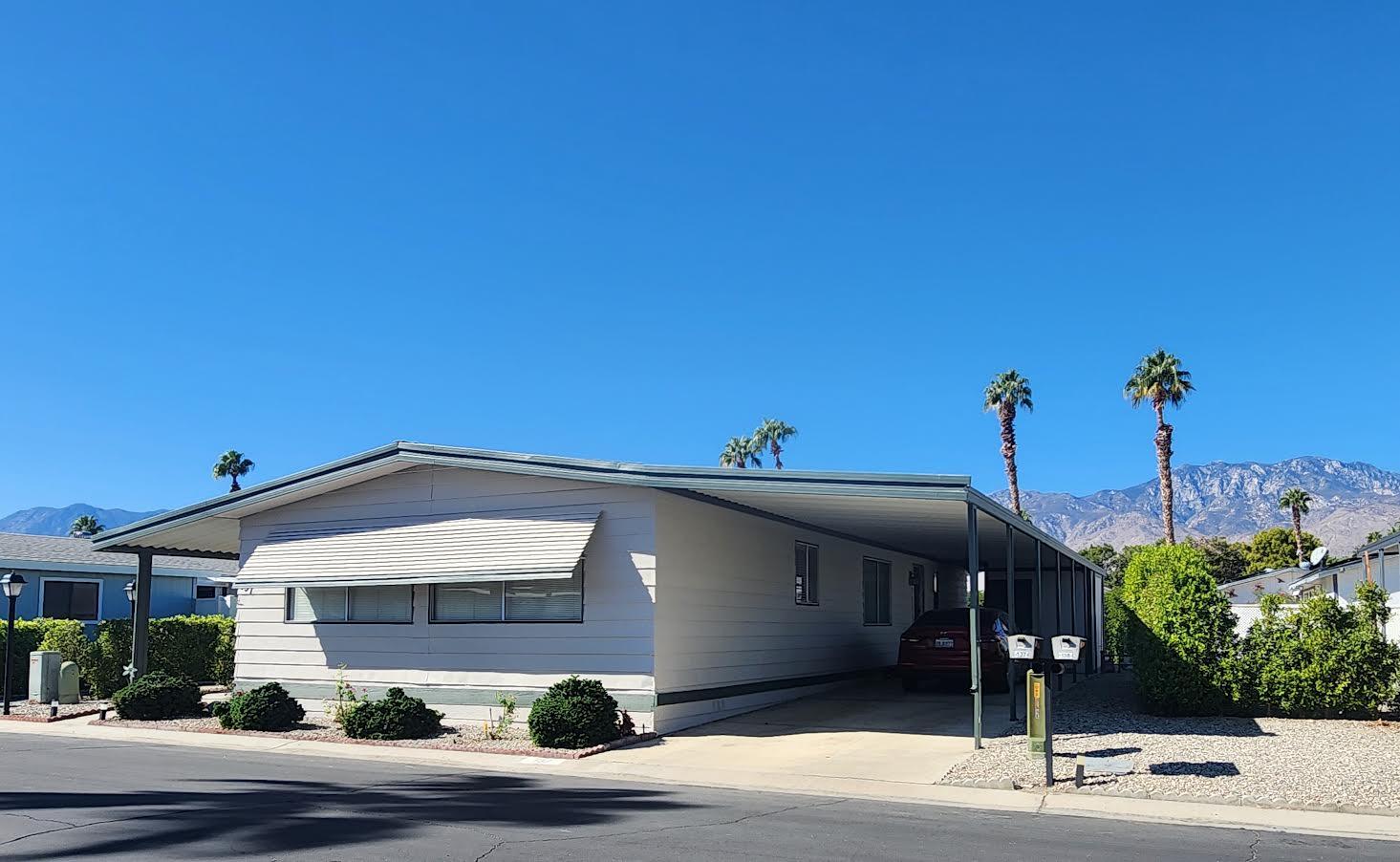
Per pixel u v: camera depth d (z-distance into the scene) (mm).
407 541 15547
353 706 14672
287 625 16672
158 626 20828
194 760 12375
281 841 7738
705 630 15172
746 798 10094
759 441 62188
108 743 14148
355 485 16422
